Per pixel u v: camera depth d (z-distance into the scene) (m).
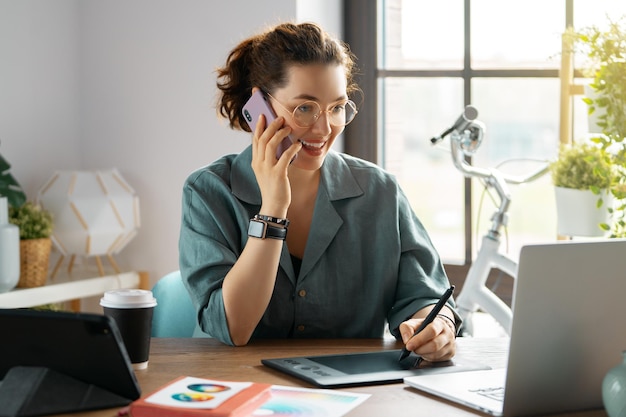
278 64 1.83
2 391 1.29
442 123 3.23
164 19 3.32
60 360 1.33
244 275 1.79
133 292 1.57
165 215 3.37
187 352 1.72
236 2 3.18
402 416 1.29
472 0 3.16
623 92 2.64
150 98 3.37
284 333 1.98
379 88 3.29
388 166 3.31
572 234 2.76
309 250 1.96
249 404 1.29
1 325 1.32
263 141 1.83
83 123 3.51
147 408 1.26
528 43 3.11
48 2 3.38
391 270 2.00
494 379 1.49
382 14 3.28
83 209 3.17
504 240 3.18
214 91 3.25
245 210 1.96
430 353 1.61
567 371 1.32
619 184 2.66
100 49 3.45
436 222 3.27
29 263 3.01
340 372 1.53
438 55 3.22
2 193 3.03
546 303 1.28
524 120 3.13
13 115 3.27
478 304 2.74
